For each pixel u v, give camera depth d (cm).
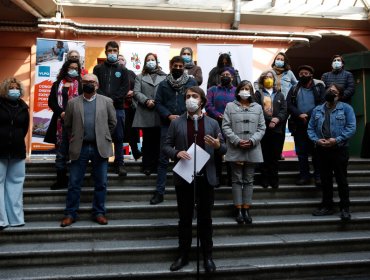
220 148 413
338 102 531
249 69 837
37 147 782
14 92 472
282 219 512
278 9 961
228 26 967
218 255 453
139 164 625
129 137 680
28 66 914
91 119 484
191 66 644
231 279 421
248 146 488
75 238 465
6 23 876
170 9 915
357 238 484
